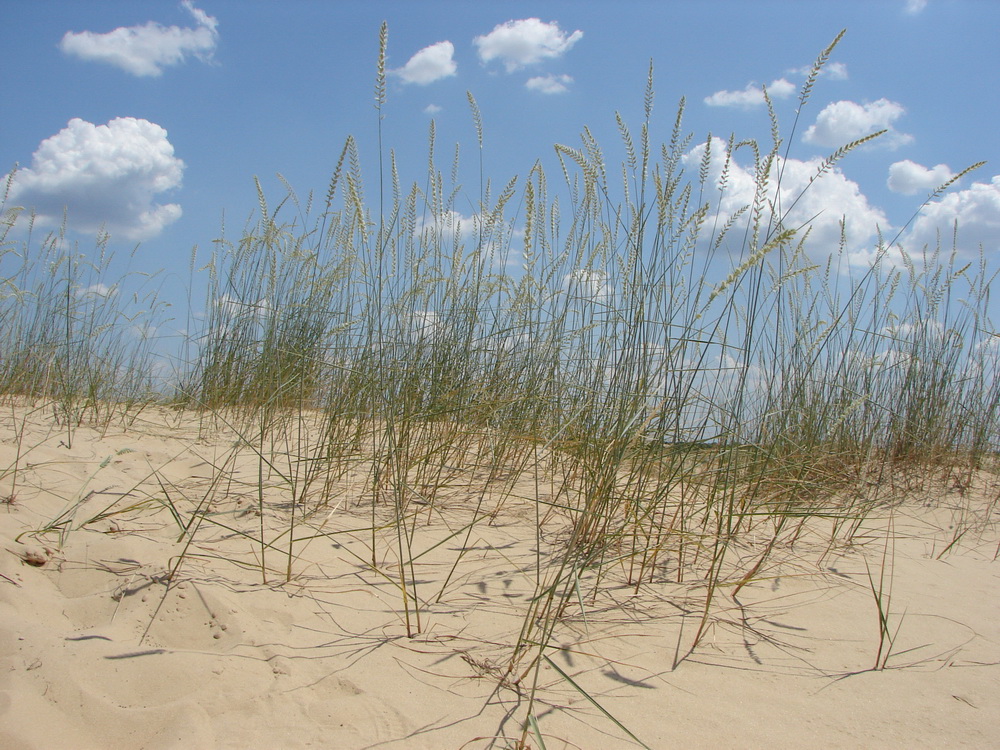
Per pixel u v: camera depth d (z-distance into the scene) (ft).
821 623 7.32
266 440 12.54
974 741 5.13
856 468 12.90
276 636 5.95
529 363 11.66
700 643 6.61
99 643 5.37
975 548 10.88
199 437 12.38
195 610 6.10
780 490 11.03
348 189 9.43
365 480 10.64
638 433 7.74
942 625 7.48
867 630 7.22
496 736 4.84
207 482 10.05
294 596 6.75
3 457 9.40
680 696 5.60
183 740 4.45
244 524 8.58
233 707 4.93
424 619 6.65
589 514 8.03
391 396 9.42
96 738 4.51
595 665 6.01
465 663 5.87
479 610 6.94
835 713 5.47
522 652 6.08
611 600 7.45
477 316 12.08
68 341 14.67
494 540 8.91
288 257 14.32
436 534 8.98
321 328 12.37
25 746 4.25
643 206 8.91
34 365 14.55
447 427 11.39
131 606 5.99
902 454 15.02
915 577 9.12
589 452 9.06
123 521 8.00
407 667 5.71
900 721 5.39
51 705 4.65
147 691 4.97
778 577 8.55
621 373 8.83
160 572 6.55
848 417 13.26
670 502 9.51
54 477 9.00
